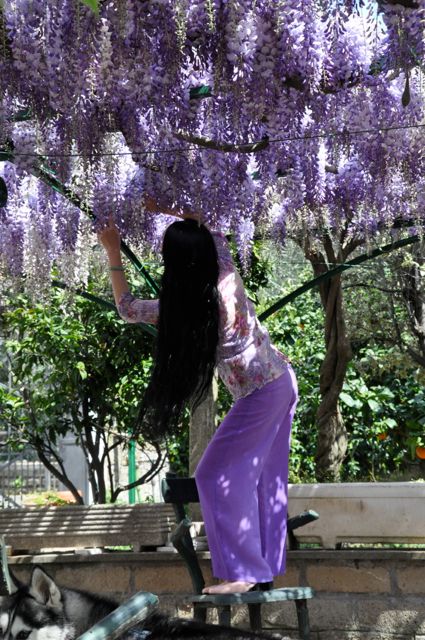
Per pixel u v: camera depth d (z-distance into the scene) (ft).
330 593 13.56
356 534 13.65
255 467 10.46
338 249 19.48
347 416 25.16
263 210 13.17
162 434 10.44
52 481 33.65
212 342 10.13
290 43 10.80
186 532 11.17
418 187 13.52
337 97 11.83
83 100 11.17
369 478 25.02
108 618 5.29
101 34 10.50
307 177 12.75
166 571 14.01
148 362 21.48
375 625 13.33
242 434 10.44
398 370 25.35
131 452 27.45
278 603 13.61
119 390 21.79
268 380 10.48
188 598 10.28
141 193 12.84
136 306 11.12
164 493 11.41
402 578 13.37
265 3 10.69
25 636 8.88
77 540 14.25
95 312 20.94
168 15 10.52
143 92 10.94
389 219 14.43
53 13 10.68
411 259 22.62
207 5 10.13
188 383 10.20
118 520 14.23
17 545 14.44
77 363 20.16
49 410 21.58
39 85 11.15
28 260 14.15
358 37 11.34
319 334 28.09
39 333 20.33
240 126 11.29
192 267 10.19
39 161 12.41
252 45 10.73
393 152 12.14
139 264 14.53
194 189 12.28
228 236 16.42
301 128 12.29
